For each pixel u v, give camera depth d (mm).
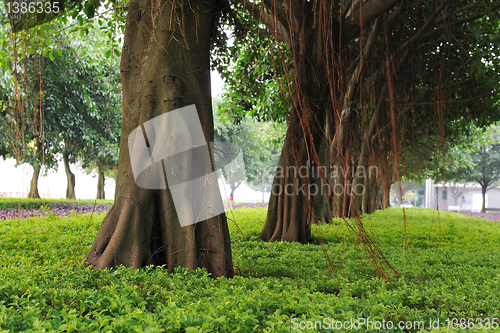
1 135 15375
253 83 12602
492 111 13031
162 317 2846
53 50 9078
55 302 2994
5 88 11219
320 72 7656
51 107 18078
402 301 3816
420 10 10766
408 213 22359
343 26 8000
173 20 5297
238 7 8461
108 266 4668
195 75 5473
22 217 11180
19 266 4629
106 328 2395
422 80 11961
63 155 26984
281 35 9047
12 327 2447
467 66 12195
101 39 14594
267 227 9891
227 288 3805
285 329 2604
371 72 10672
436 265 6004
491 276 5180
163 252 5051
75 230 8812
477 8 10391
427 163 13789
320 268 5887
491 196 53125
